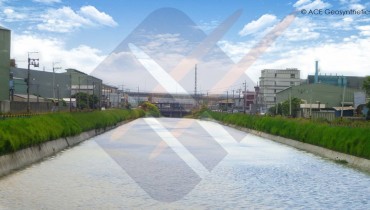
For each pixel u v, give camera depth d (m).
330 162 39.97
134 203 22.06
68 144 50.84
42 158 39.19
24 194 23.69
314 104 104.19
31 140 36.81
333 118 70.62
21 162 33.72
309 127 52.47
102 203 21.91
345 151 40.75
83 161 37.78
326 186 28.03
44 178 28.77
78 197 23.16
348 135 41.25
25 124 37.38
